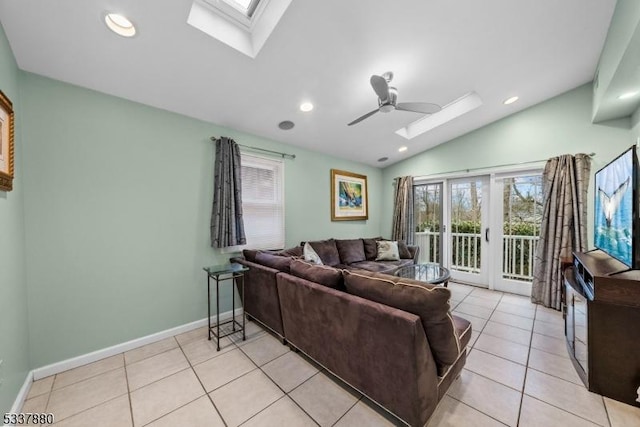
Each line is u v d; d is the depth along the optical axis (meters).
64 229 1.99
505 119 3.75
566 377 1.86
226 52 1.94
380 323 1.39
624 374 1.59
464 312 3.10
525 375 1.89
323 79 2.39
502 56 2.39
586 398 1.64
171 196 2.57
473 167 4.11
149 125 2.43
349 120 3.26
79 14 1.51
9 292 1.52
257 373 1.94
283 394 1.71
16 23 1.51
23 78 1.82
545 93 3.21
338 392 1.73
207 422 1.48
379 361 1.43
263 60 2.07
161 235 2.50
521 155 3.61
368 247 4.61
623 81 2.11
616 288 1.58
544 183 3.32
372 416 1.51
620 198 1.87
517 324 2.76
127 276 2.30
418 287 1.37
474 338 2.46
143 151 2.39
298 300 2.01
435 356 1.41
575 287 2.00
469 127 4.00
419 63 2.35
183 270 2.65
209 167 2.86
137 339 2.34
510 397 1.66
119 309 2.25
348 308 1.58
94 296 2.13
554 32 2.14
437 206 4.70
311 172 4.09
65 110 2.00
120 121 2.27
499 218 3.91
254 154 3.31
